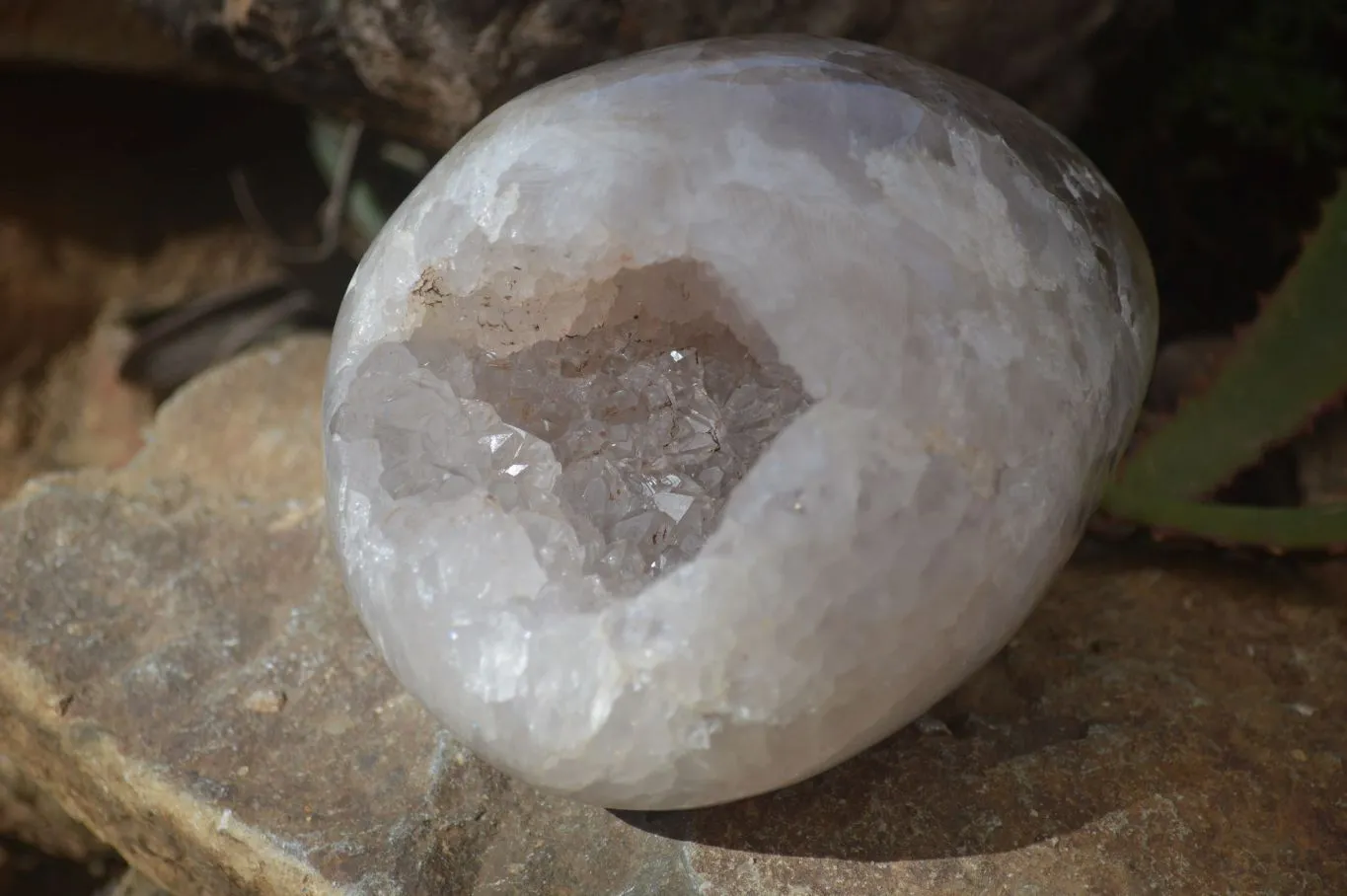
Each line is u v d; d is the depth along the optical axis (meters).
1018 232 0.49
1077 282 0.49
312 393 0.61
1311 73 0.60
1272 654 0.52
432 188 0.50
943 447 0.47
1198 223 0.61
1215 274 0.60
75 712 0.52
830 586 0.47
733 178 0.48
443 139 0.59
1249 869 0.49
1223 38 0.61
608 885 0.49
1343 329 0.53
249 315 0.72
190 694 0.53
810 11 0.55
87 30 0.69
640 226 0.48
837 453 0.47
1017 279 0.48
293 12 0.56
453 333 0.49
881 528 0.47
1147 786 0.50
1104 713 0.51
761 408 0.47
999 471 0.47
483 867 0.50
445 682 0.48
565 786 0.48
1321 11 0.61
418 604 0.48
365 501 0.48
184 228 0.82
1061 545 0.48
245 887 0.50
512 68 0.56
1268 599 0.53
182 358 0.71
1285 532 0.52
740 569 0.47
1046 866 0.49
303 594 0.55
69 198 0.81
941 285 0.48
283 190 0.82
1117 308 0.50
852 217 0.48
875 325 0.47
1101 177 0.51
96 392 0.75
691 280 0.48
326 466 0.49
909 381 0.47
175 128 0.83
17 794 0.56
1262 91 0.60
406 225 0.49
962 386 0.47
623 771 0.47
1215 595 0.53
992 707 0.51
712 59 0.50
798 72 0.49
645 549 0.47
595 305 0.48
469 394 0.48
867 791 0.50
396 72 0.57
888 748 0.50
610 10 0.55
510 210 0.48
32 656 0.53
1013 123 0.50
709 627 0.47
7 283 0.78
